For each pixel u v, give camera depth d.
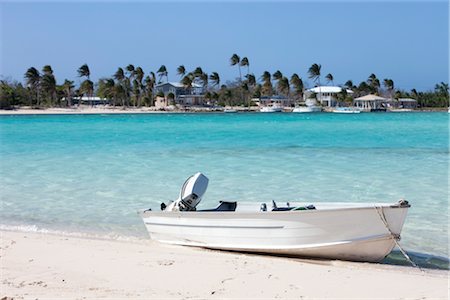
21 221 14.51
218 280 8.93
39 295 8.04
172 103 144.38
